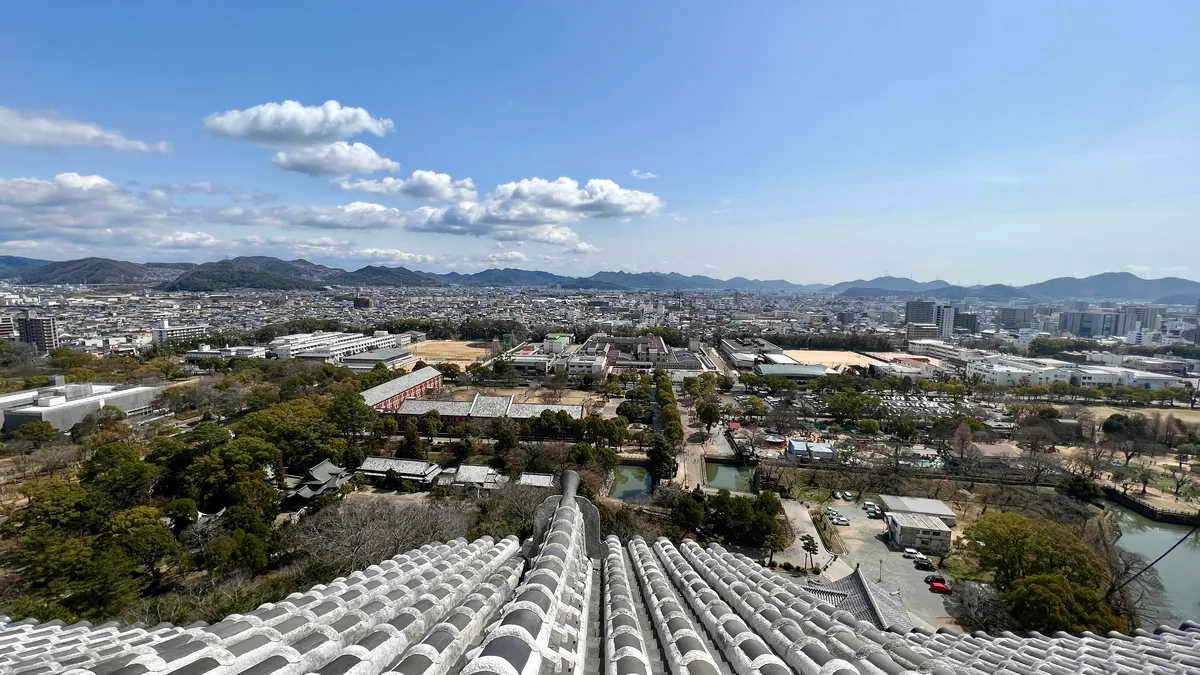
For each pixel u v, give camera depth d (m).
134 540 42.28
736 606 16.16
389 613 13.38
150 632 13.78
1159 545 60.00
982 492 71.06
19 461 73.06
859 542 57.69
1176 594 49.25
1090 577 42.09
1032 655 16.31
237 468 59.56
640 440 89.12
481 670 7.96
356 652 9.62
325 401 94.62
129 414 96.81
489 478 68.50
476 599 13.83
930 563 52.78
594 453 76.94
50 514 47.75
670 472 74.06
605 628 13.33
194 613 35.34
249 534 45.16
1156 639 17.55
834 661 10.25
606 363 153.88
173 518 52.28
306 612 12.75
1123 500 69.81
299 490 63.44
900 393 128.62
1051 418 99.44
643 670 10.02
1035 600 36.56
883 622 28.36
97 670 8.76
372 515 47.78
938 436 89.81
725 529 58.47
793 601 16.41
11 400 88.94
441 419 88.81
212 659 9.30
